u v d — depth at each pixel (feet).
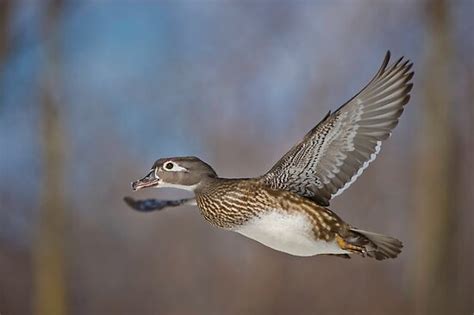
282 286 60.80
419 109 62.69
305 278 60.64
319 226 27.30
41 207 59.72
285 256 60.95
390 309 59.26
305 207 27.32
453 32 62.13
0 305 62.39
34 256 62.90
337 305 59.36
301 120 63.36
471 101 62.44
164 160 29.48
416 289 59.47
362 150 27.02
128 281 66.54
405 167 62.49
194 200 31.94
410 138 63.16
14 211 63.98
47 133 60.18
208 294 63.87
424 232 60.03
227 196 28.22
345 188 27.48
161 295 65.41
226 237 64.23
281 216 27.50
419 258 59.82
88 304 65.72
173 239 66.18
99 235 66.90
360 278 59.98
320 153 27.35
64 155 60.54
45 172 59.98
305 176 27.78
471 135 61.93
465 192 61.57
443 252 59.72
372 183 61.62
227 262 63.62
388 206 61.77
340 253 28.07
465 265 60.49
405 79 26.00
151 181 29.43
